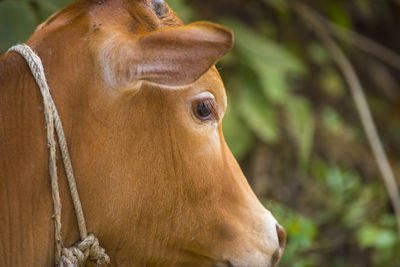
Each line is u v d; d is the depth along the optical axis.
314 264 7.89
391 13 11.27
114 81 3.40
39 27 3.82
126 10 3.65
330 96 10.23
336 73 10.23
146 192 3.66
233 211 3.92
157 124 3.63
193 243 3.88
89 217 3.58
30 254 3.44
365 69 10.91
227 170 3.91
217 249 3.91
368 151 9.73
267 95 8.41
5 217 3.38
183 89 3.65
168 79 3.21
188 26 3.21
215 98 3.80
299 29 10.14
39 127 3.44
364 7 10.53
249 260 3.92
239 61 8.51
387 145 10.38
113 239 3.70
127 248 3.77
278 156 9.02
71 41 3.53
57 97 3.47
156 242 3.81
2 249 3.39
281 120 9.10
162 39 3.21
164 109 3.63
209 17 8.96
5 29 5.16
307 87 10.13
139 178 3.63
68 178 3.47
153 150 3.64
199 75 3.16
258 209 4.02
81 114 3.49
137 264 3.84
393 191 8.49
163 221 3.77
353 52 10.83
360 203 8.28
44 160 3.43
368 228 7.82
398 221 7.95
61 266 3.47
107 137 3.53
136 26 3.63
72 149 3.49
